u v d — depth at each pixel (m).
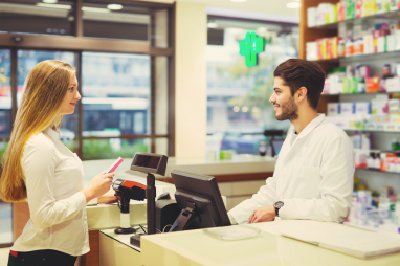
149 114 8.08
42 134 2.03
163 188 2.88
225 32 9.00
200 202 1.89
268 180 2.52
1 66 6.69
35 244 2.08
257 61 5.73
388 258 1.35
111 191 2.60
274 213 2.13
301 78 2.20
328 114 5.18
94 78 7.54
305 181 2.23
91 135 7.59
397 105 4.45
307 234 1.57
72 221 2.13
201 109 8.20
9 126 6.75
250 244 1.48
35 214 1.97
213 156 5.43
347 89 4.85
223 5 8.04
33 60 6.91
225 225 1.86
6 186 2.06
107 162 4.56
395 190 4.66
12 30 7.05
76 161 2.15
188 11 7.96
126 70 7.81
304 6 5.17
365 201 4.68
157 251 1.49
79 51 7.22
